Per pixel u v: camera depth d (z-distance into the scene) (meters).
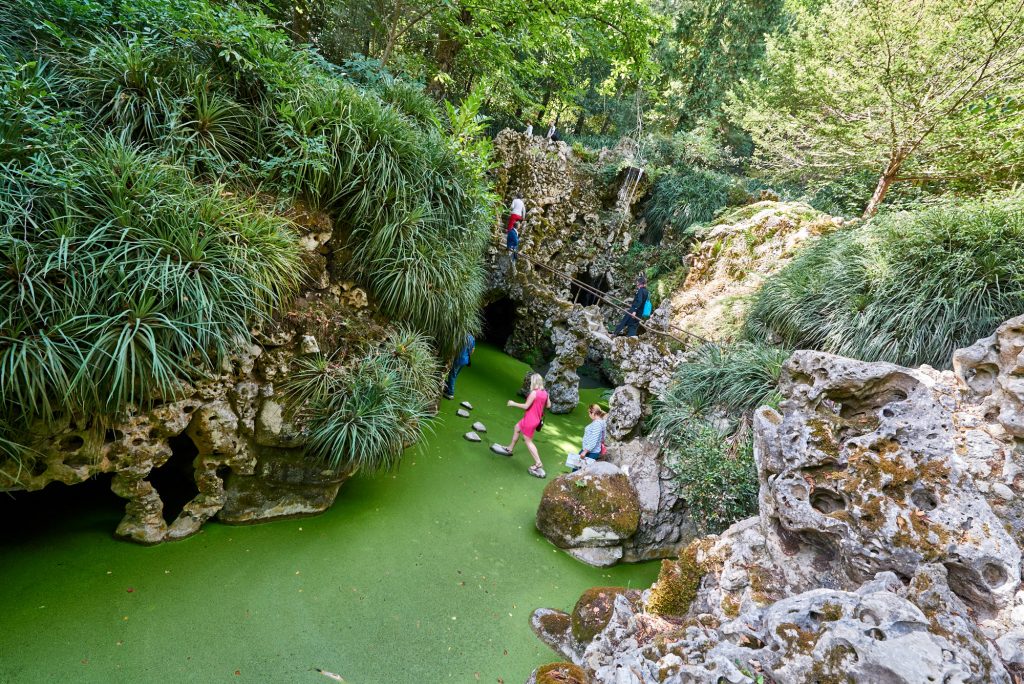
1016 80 6.17
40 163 2.41
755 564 2.53
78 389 2.45
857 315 5.02
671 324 7.87
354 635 2.76
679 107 15.27
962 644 1.64
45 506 3.12
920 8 6.62
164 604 2.65
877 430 2.39
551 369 7.50
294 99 3.79
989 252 4.70
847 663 1.62
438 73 7.96
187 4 3.47
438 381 4.91
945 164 7.30
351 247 4.01
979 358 2.68
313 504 3.62
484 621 3.10
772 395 4.16
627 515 4.02
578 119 16.44
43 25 3.26
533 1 7.21
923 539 2.08
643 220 12.39
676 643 1.99
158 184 2.91
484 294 8.70
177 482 3.57
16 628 2.31
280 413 3.37
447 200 4.57
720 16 14.42
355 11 6.96
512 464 5.24
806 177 10.40
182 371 2.74
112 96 3.24
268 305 3.26
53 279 2.45
